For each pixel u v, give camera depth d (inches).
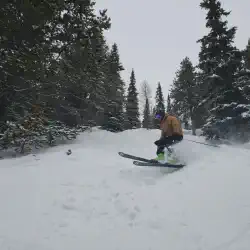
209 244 120.9
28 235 130.3
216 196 167.2
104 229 139.2
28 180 216.2
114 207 166.6
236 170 209.8
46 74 487.2
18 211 155.9
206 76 737.6
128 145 543.2
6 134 393.7
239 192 167.8
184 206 160.2
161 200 171.8
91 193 189.5
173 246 121.7
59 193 186.4
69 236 131.3
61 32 538.9
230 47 724.0
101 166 286.8
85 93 658.8
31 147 448.5
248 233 125.1
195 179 203.3
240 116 625.9
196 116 1376.7
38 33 446.0
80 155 350.9
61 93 574.6
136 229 138.6
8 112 466.3
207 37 744.3
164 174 239.6
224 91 702.5
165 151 263.9
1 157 386.3
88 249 120.5
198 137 825.5
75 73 548.4
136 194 184.4
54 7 462.9
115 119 986.7
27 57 422.3
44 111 507.5
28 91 496.4
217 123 661.9
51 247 120.8
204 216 146.3
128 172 249.3
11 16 405.7
